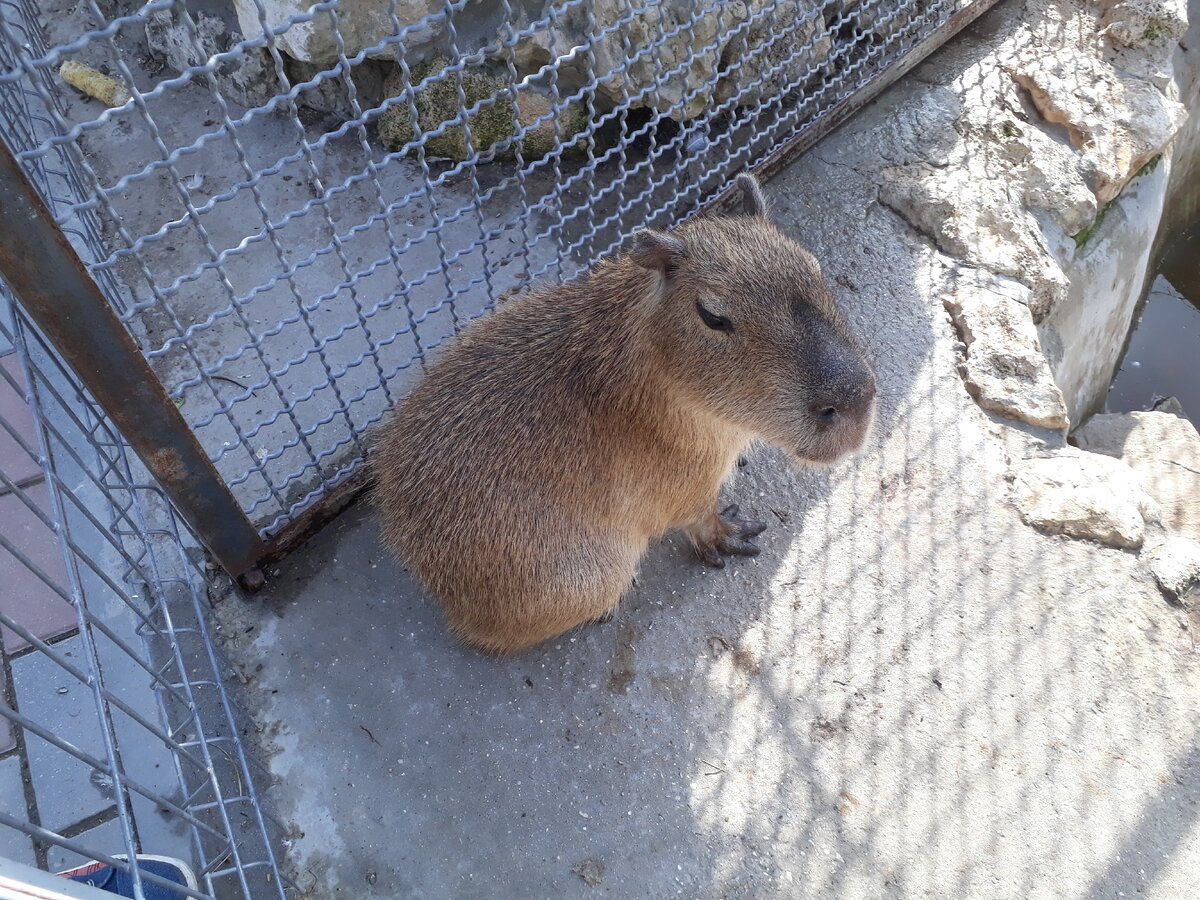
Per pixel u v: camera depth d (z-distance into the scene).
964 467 1.06
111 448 1.01
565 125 1.26
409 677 0.93
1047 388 1.11
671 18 1.18
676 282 0.78
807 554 1.00
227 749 0.88
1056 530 1.00
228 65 1.30
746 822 0.84
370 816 0.85
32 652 0.91
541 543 0.86
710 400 0.80
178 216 1.24
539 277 1.18
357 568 1.00
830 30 1.31
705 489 0.92
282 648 0.94
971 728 0.88
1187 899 0.79
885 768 0.86
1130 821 0.83
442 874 0.82
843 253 1.25
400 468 0.90
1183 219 2.05
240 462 1.04
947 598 0.96
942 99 1.40
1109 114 1.41
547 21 0.84
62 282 0.67
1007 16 1.51
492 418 0.86
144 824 0.83
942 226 1.25
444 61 1.20
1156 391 1.81
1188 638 0.93
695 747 0.88
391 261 0.89
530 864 0.83
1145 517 1.02
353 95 0.75
